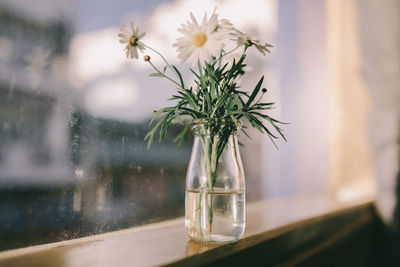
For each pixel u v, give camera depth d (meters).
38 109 0.53
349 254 0.94
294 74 1.20
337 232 0.86
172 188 0.73
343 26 1.26
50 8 0.55
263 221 0.70
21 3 0.52
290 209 0.86
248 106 0.52
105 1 0.62
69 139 0.56
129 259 0.47
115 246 0.53
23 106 0.52
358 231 0.99
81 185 0.57
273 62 1.17
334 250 0.85
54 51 0.55
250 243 0.56
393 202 1.04
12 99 0.51
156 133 0.70
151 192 0.68
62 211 0.55
